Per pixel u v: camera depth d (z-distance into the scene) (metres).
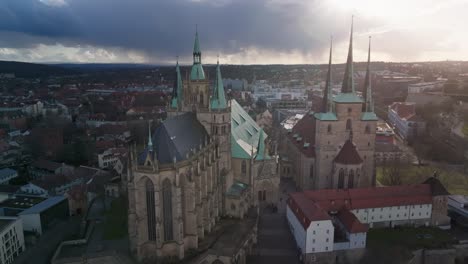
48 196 142.62
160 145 88.69
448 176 160.12
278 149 181.12
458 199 128.50
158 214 84.88
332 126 129.75
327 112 129.88
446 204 114.44
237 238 98.06
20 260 104.31
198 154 94.88
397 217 113.31
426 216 114.44
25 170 189.88
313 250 96.56
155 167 82.44
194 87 129.88
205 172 98.56
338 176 128.38
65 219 132.12
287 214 115.06
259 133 141.75
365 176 134.50
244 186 120.94
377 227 113.12
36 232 119.75
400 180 149.12
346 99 129.00
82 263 91.19
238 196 111.81
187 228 92.12
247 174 122.25
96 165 196.88
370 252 99.75
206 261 88.81
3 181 171.25
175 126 97.38
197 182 93.69
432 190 116.31
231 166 119.69
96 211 124.38
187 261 87.94
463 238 107.56
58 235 118.94
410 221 114.25
